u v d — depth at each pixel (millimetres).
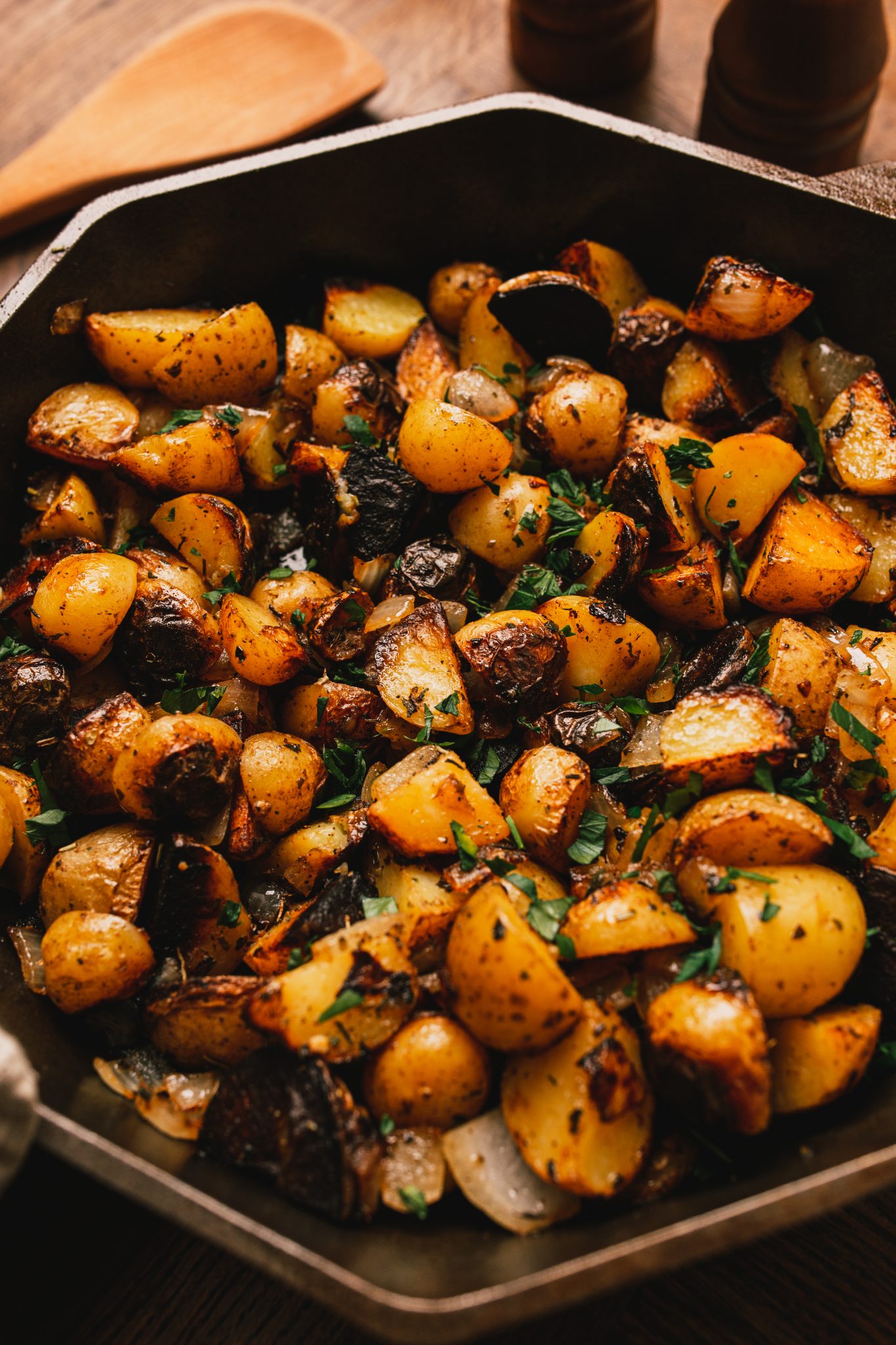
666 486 475
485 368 522
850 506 492
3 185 576
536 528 479
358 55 598
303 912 434
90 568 465
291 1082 405
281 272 529
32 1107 390
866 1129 404
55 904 444
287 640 462
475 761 457
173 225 501
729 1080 392
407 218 523
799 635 458
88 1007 431
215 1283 450
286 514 512
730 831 426
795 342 510
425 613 460
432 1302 368
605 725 452
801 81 543
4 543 505
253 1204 396
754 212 499
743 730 436
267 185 502
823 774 450
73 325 501
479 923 406
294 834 452
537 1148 402
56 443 495
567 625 461
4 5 630
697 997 400
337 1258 384
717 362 509
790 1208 376
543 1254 390
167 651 464
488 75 619
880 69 549
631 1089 402
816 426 508
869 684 459
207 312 518
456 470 475
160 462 481
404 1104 413
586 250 514
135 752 437
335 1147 396
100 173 581
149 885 442
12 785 454
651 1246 373
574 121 494
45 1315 445
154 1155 402
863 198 483
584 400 491
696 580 470
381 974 411
